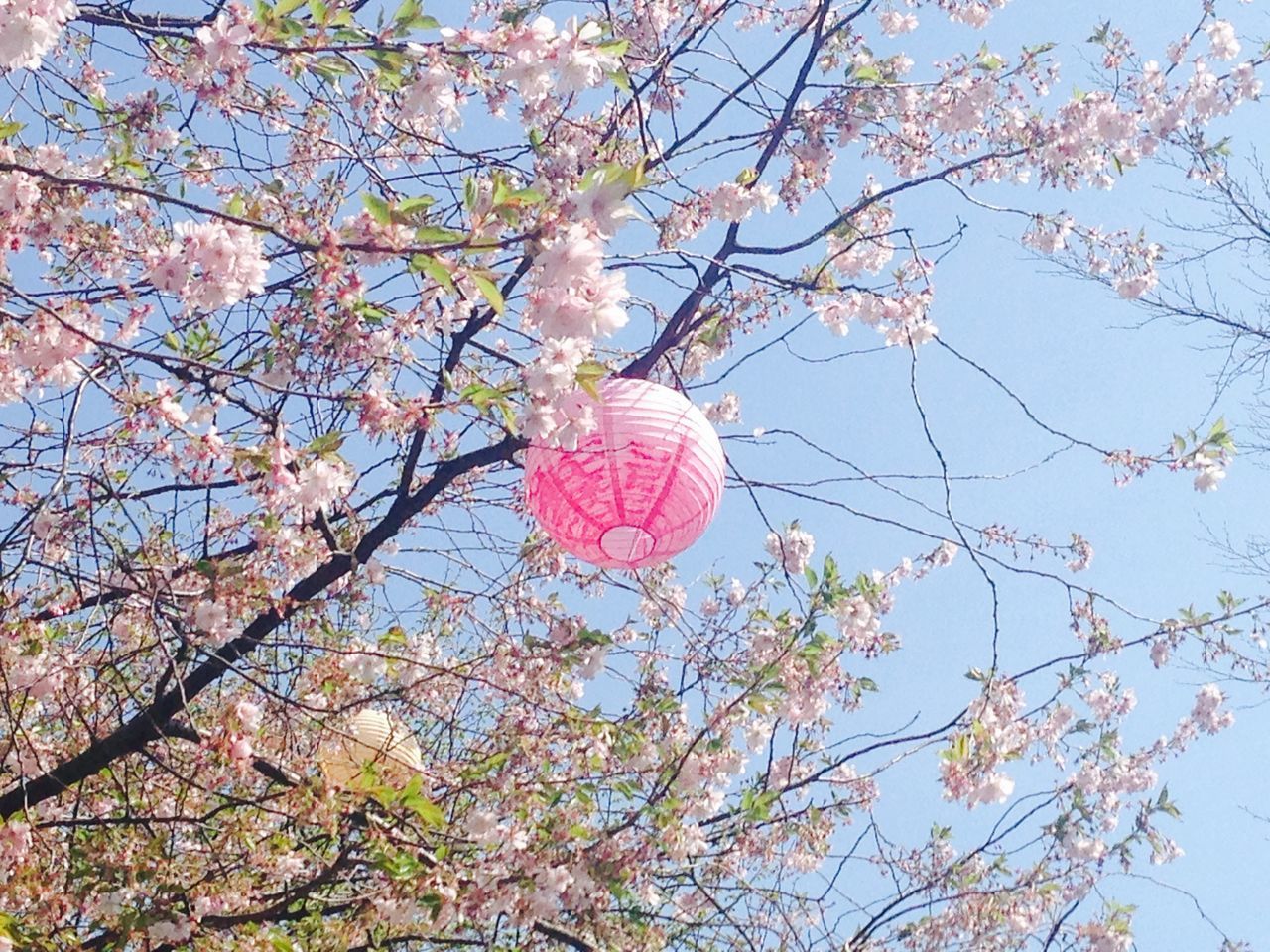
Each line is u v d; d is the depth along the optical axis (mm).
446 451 4668
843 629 4977
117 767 4898
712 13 5230
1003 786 5176
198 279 3100
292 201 4629
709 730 4828
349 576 4617
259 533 4066
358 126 4441
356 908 4371
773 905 5426
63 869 4168
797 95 4957
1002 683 5195
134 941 3922
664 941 4742
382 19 3346
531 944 4773
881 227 5625
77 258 4137
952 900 5898
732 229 4965
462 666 4582
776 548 5363
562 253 2742
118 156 4098
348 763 4367
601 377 3096
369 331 3730
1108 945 5945
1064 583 4953
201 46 3369
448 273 2797
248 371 3896
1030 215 5387
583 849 4137
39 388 3469
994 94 5238
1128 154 5340
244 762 3834
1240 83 5430
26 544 3436
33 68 2934
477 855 4336
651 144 4965
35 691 3967
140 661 4945
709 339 5129
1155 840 6164
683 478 3449
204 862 4430
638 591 5285
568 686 5258
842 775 5844
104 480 3773
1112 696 6738
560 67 3068
